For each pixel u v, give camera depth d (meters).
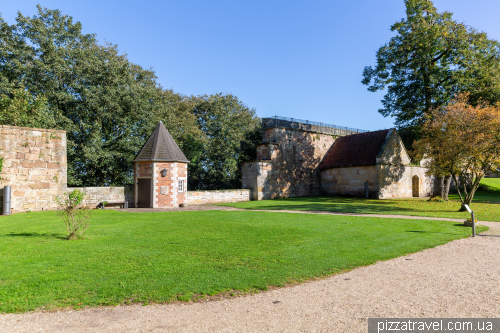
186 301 4.80
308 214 15.80
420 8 24.48
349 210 17.59
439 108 20.86
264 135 30.75
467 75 23.53
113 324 4.07
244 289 5.28
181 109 38.19
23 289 5.21
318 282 5.63
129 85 27.58
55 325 4.07
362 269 6.40
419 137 27.12
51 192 18.69
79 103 25.58
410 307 4.46
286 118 30.86
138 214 16.34
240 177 37.62
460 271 6.21
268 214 15.96
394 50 25.38
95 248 8.06
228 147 35.75
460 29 23.39
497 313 4.21
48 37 26.83
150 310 4.50
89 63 26.64
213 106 38.56
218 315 4.29
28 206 17.84
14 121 22.36
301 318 4.15
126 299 4.89
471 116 15.70
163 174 21.16
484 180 40.34
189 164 34.59
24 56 25.45
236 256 7.29
